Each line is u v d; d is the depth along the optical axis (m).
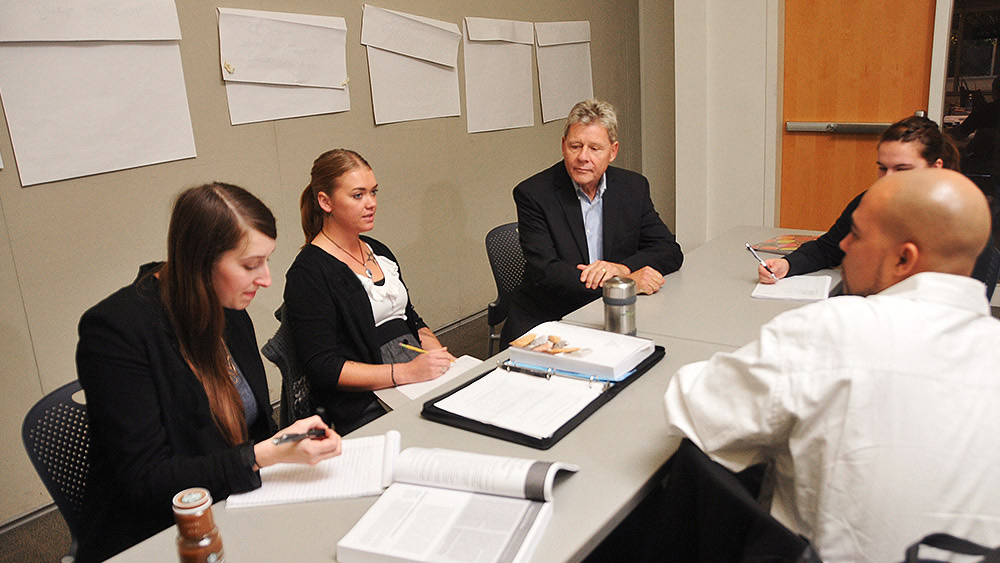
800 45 3.69
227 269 1.31
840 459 0.93
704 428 1.06
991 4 3.26
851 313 0.96
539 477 1.08
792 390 0.96
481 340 3.76
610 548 1.48
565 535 1.02
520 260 2.76
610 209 2.46
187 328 1.35
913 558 0.83
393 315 2.17
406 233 3.59
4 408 2.25
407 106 3.46
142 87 2.45
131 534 1.32
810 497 0.99
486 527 1.03
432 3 3.50
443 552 0.98
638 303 2.07
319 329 1.91
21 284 2.24
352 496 1.17
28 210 2.23
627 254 2.49
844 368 0.93
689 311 1.97
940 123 3.45
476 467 1.14
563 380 1.52
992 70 3.35
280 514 1.14
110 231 2.44
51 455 1.37
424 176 3.63
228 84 2.72
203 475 1.20
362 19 3.18
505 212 4.21
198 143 2.65
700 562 1.02
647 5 5.12
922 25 3.38
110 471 1.33
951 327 0.93
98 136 2.35
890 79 3.51
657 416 1.37
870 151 3.64
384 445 1.32
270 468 1.29
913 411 0.90
